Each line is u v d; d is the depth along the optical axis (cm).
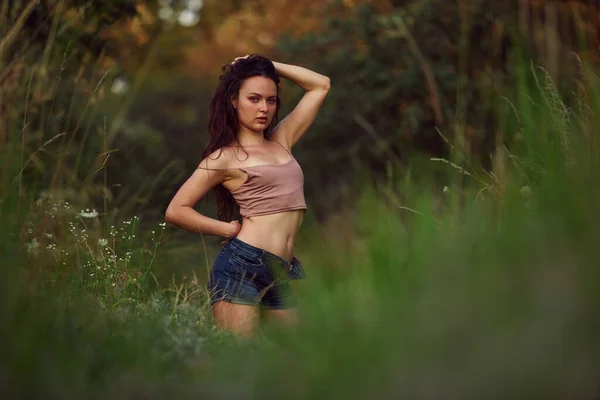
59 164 520
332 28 1120
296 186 450
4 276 291
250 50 1636
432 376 212
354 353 223
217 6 1434
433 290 230
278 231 441
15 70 502
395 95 1055
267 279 434
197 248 626
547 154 366
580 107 393
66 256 429
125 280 450
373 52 1079
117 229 558
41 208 444
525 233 245
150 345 303
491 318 218
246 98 450
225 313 423
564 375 206
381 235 298
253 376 245
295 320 271
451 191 381
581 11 744
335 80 1105
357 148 1078
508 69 913
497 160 423
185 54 1392
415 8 1037
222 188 468
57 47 643
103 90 596
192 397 238
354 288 262
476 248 245
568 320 214
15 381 235
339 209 983
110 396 241
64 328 288
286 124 484
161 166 1045
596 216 241
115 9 736
